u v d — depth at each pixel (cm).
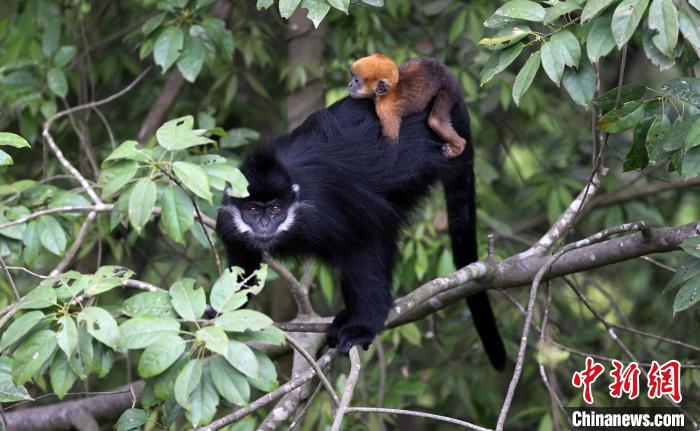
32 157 1350
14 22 1274
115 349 595
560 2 709
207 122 1077
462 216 949
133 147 689
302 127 876
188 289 622
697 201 1470
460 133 901
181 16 1049
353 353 748
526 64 715
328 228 827
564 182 1313
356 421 1120
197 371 590
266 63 1365
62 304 654
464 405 1334
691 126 675
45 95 1177
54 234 856
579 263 871
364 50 1230
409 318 962
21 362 609
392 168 845
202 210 956
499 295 1333
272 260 891
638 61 1475
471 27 1205
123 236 1171
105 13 1395
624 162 750
